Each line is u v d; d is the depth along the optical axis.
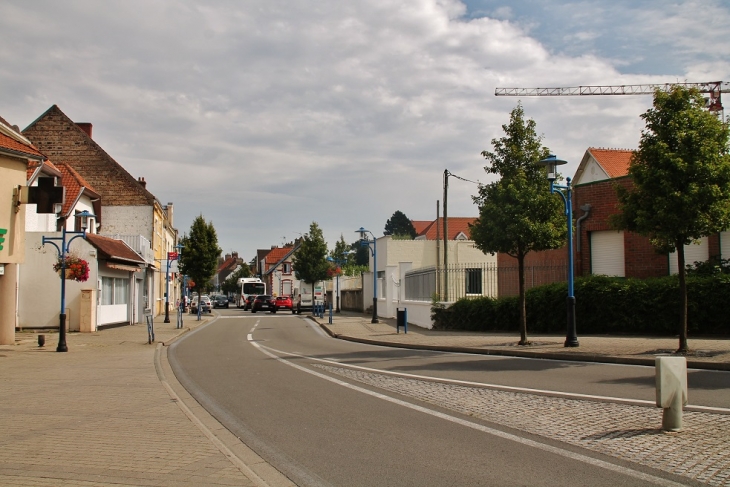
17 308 28.52
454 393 10.83
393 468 6.31
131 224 45.81
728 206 14.50
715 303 18.70
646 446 6.93
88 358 17.97
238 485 5.63
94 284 29.06
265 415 9.23
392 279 38.47
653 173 14.88
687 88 15.32
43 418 8.84
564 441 7.29
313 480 5.93
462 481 5.84
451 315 26.75
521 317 18.94
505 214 18.55
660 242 15.42
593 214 24.86
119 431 7.94
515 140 19.12
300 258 64.06
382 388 11.60
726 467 6.06
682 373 7.68
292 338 26.45
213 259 59.88
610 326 20.95
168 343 23.84
